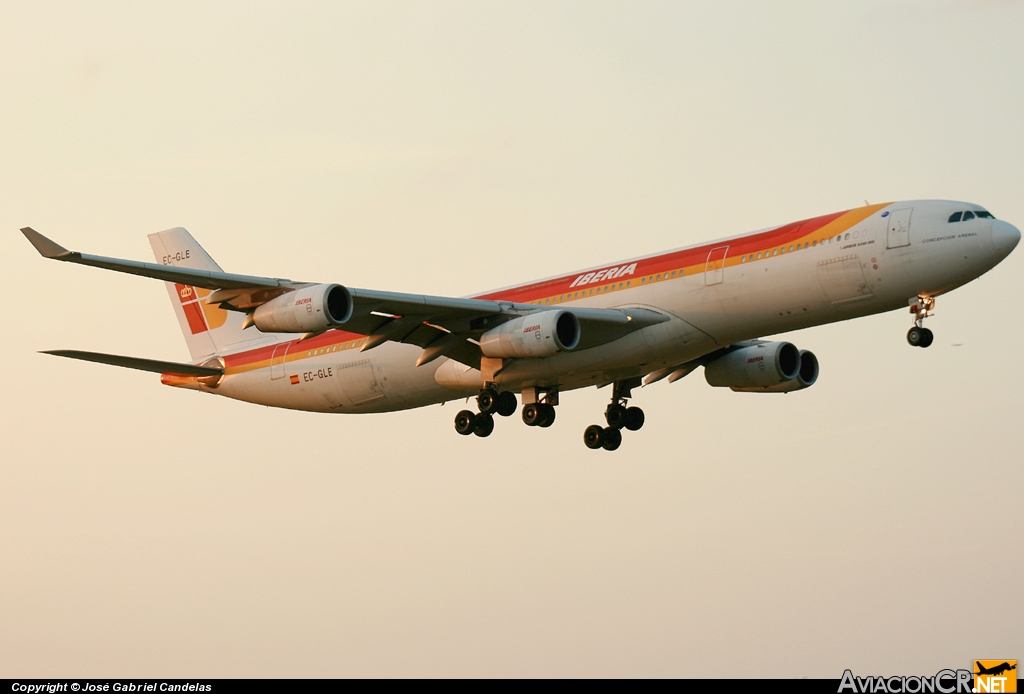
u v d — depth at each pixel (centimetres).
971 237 6494
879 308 6912
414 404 8406
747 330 7181
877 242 6700
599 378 7738
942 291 6738
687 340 7244
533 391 7781
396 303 6912
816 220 7006
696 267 7244
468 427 8194
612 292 7525
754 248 7094
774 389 8412
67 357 7931
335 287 6575
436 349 7550
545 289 7862
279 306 6588
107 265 6100
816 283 6850
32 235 5797
